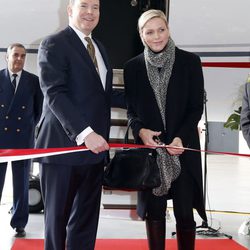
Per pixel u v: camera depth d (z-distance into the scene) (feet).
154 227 8.72
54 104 7.38
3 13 18.02
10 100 12.88
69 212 7.83
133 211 15.79
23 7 17.99
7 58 13.10
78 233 8.07
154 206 8.72
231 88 17.46
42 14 18.02
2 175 12.97
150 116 8.64
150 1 17.04
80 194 8.05
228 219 16.20
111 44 16.97
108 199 15.80
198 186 8.66
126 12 16.93
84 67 7.64
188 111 8.79
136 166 8.27
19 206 12.92
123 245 12.20
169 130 8.54
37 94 13.21
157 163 8.52
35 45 18.08
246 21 17.25
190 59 8.83
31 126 13.16
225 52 17.40
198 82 8.79
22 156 6.95
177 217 8.72
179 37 17.54
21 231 13.00
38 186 15.90
